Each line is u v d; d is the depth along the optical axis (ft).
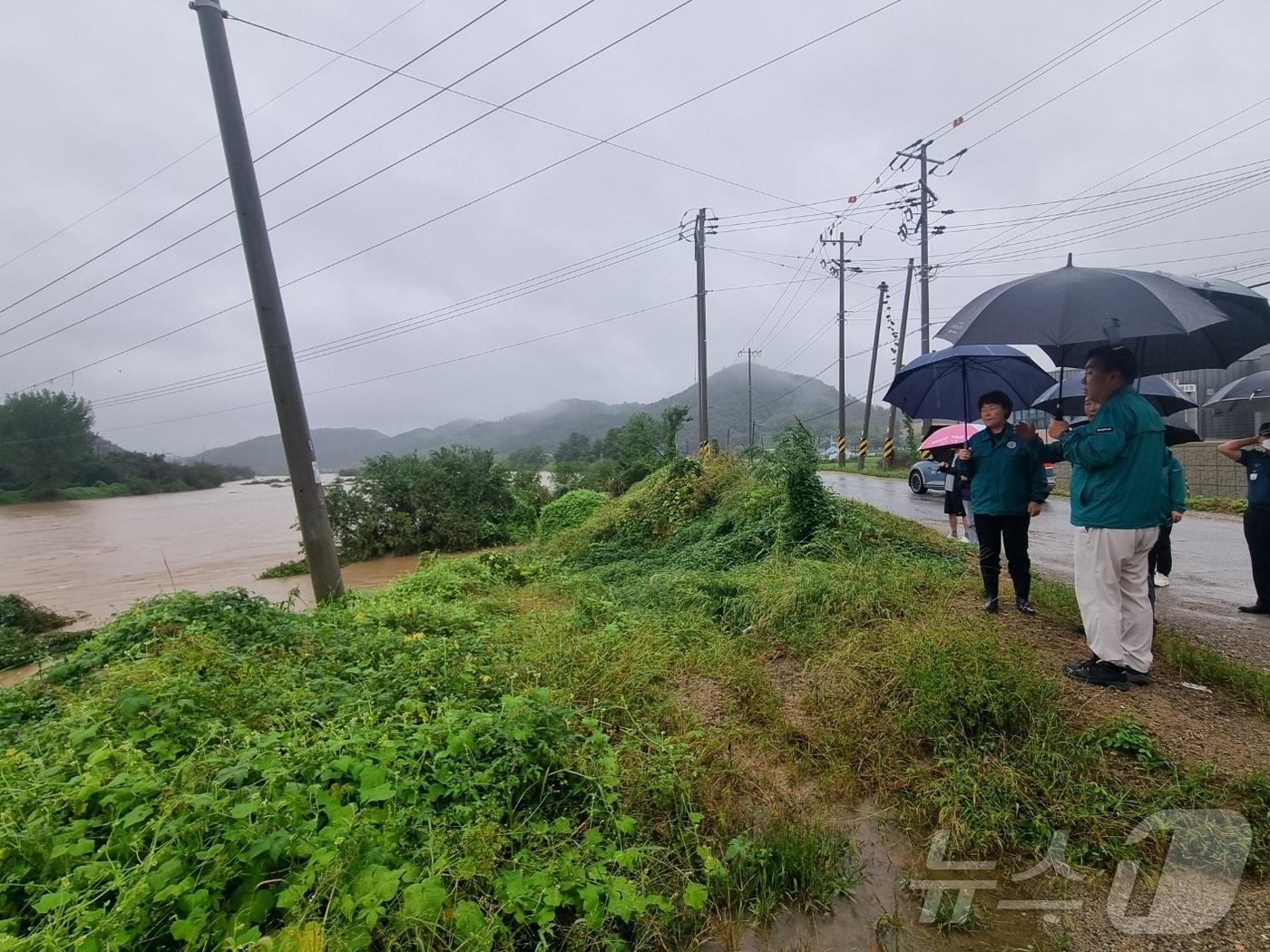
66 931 6.00
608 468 80.23
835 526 24.64
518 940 6.92
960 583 18.26
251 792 7.49
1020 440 15.31
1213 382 56.65
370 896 6.21
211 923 6.13
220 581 44.47
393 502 55.57
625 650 15.39
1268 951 6.80
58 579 46.73
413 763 9.02
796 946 7.39
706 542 29.63
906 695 12.06
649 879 7.95
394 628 18.08
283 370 21.62
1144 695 11.45
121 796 7.73
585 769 9.40
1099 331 11.23
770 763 11.02
